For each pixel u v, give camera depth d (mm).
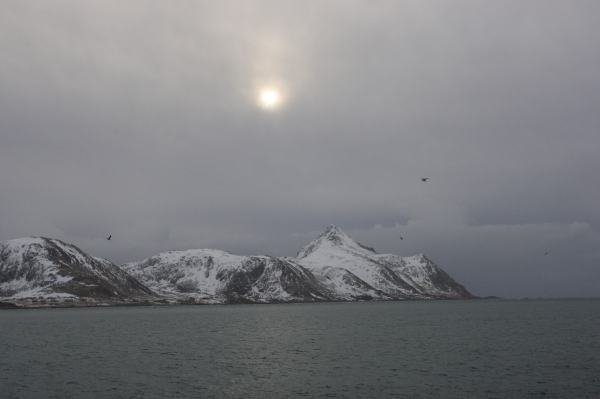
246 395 63406
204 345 114312
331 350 104125
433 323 184375
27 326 175250
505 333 138000
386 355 95875
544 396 61594
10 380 72688
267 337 132500
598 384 67688
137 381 71625
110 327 170250
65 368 82562
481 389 65375
